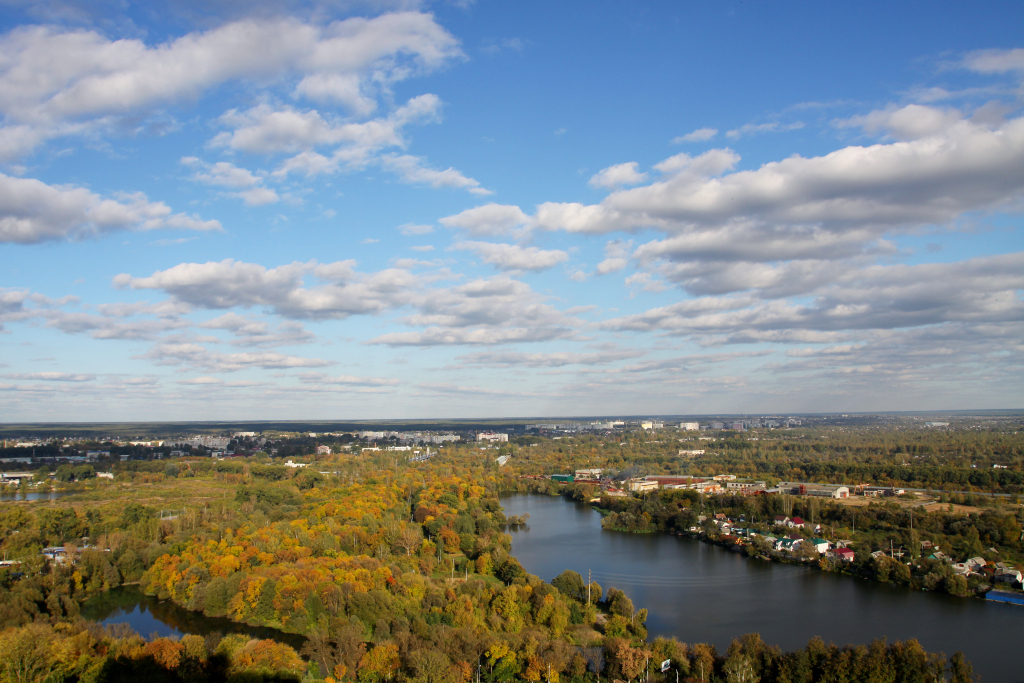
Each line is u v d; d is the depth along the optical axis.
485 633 190.12
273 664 173.62
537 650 182.75
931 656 174.25
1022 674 188.88
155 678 163.75
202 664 172.88
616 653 178.25
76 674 167.62
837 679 168.62
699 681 170.00
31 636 172.62
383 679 173.75
